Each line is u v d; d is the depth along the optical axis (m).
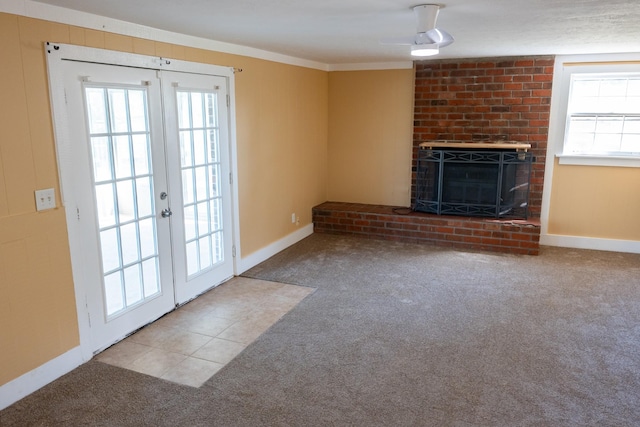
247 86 4.54
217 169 4.20
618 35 3.78
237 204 4.52
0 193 2.42
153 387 2.70
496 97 5.49
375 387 2.71
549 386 2.72
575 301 3.95
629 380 2.78
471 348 3.16
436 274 4.60
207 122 4.02
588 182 5.34
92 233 2.98
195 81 3.81
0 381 2.48
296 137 5.63
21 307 2.56
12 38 2.41
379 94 6.12
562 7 2.71
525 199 5.39
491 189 5.43
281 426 2.37
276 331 3.41
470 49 4.73
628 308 3.81
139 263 3.40
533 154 5.45
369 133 6.27
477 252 5.30
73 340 2.89
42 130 2.60
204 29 3.42
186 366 2.93
